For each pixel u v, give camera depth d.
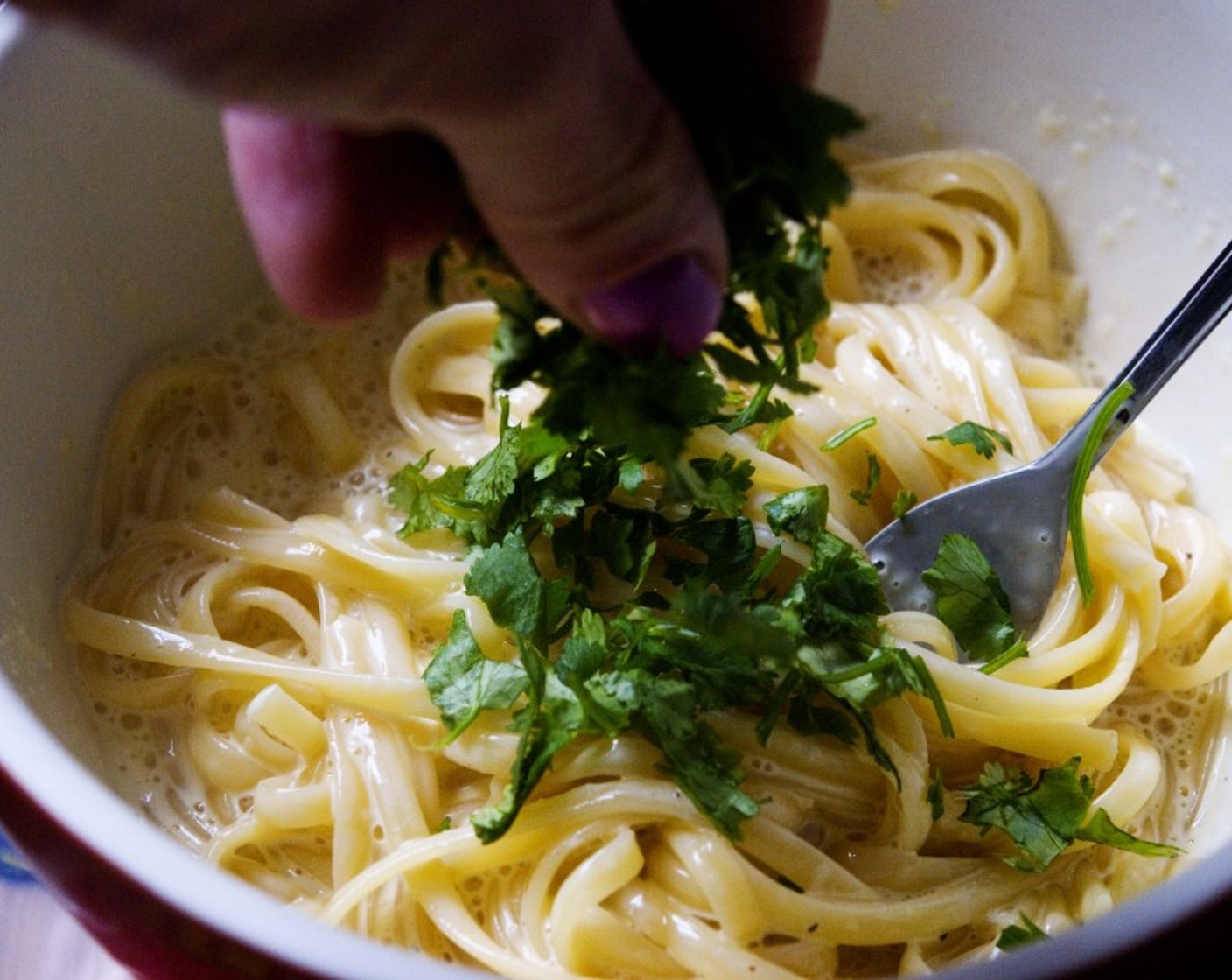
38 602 0.24
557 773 0.23
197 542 0.26
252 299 0.28
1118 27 0.26
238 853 0.24
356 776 0.23
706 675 0.22
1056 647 0.25
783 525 0.24
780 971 0.22
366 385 0.28
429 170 0.19
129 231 0.26
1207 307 0.24
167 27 0.14
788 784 0.23
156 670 0.25
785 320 0.20
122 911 0.18
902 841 0.23
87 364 0.26
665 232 0.16
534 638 0.23
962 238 0.29
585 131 0.16
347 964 0.18
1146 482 0.27
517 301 0.19
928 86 0.29
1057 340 0.29
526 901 0.22
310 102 0.15
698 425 0.24
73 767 0.19
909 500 0.25
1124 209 0.28
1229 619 0.26
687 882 0.22
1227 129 0.26
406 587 0.25
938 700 0.23
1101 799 0.24
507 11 0.15
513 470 0.23
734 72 0.18
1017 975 0.17
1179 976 0.18
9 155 0.23
